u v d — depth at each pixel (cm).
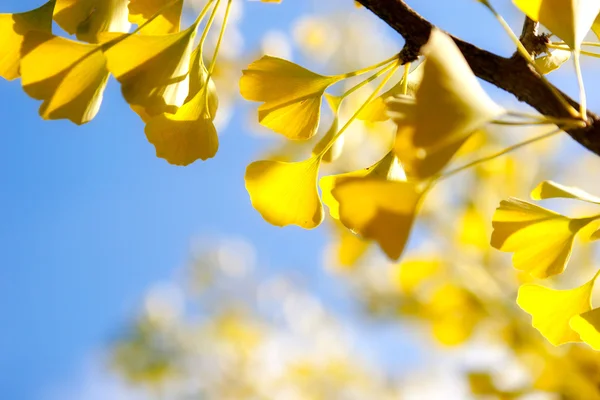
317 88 136
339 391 479
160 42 131
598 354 197
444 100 121
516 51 130
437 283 262
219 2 133
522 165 278
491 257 259
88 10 134
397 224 122
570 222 134
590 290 136
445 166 120
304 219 137
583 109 126
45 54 130
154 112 130
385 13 132
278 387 486
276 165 136
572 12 127
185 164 133
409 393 437
